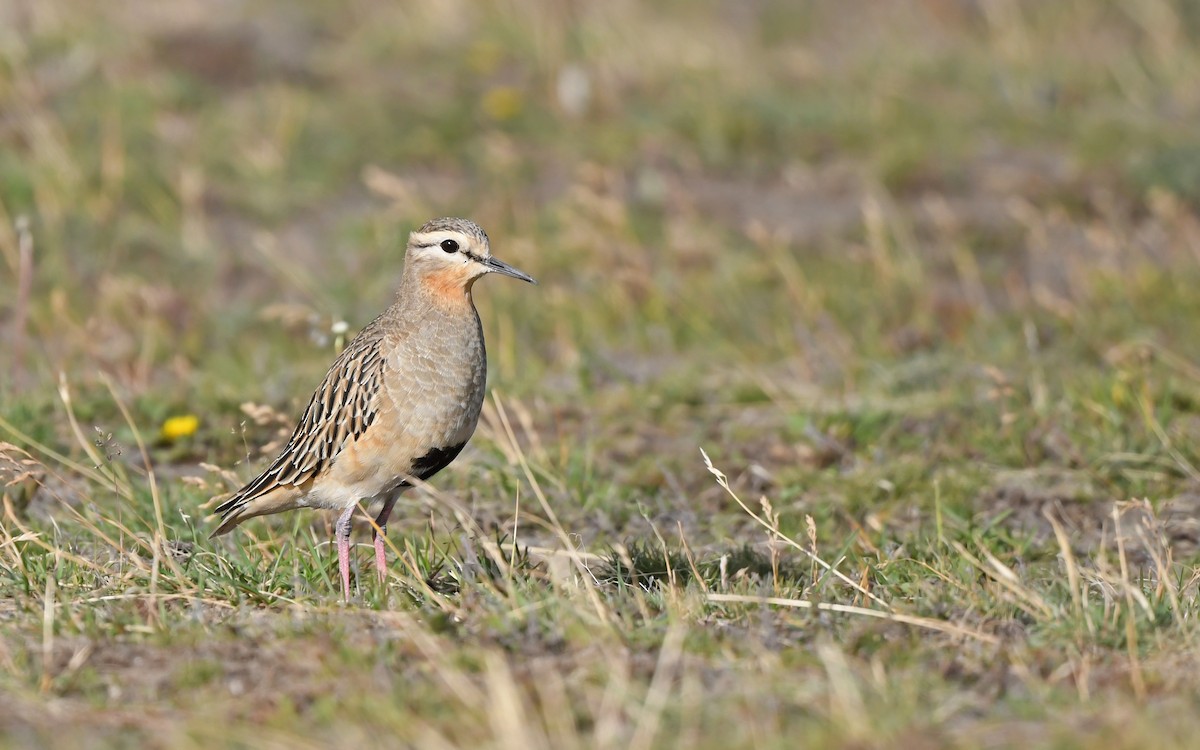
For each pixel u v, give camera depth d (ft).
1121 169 66.80
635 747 24.76
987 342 52.90
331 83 73.92
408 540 34.86
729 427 45.50
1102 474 41.04
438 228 33.76
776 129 71.00
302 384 47.19
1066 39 84.07
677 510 40.06
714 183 67.31
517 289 57.06
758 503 40.42
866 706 26.32
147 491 39.50
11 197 60.64
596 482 41.16
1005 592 31.17
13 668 27.89
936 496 38.42
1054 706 26.55
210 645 29.12
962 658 28.68
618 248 58.44
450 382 33.63
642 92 74.49
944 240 61.98
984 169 68.54
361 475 33.58
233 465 42.11
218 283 57.77
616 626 29.50
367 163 67.05
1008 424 43.32
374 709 26.03
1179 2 85.20
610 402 47.37
